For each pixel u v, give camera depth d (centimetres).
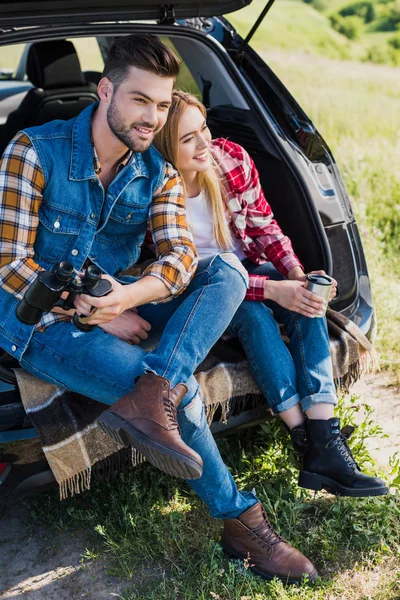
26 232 224
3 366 237
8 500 233
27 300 206
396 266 444
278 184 301
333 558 246
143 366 224
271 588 233
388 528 251
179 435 217
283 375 252
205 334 232
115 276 252
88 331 226
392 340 368
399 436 310
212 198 264
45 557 251
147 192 241
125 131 222
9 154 224
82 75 357
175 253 240
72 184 229
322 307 254
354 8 1923
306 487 252
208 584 233
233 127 317
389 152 596
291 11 1838
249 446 296
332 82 1132
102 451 235
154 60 214
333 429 250
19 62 416
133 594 234
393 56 1606
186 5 289
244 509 237
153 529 254
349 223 301
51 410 230
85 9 270
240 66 320
